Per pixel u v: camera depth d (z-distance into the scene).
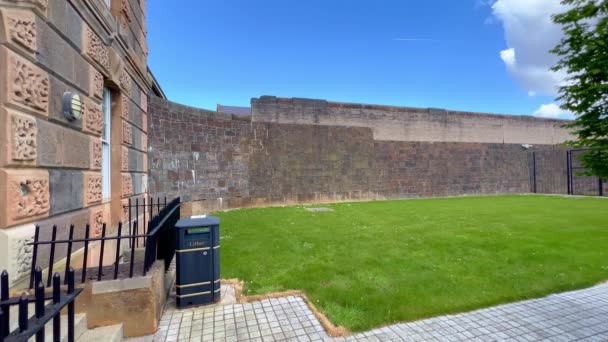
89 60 3.84
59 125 3.15
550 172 19.28
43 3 2.83
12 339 1.32
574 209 11.03
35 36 2.74
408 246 5.83
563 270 4.46
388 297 3.59
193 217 3.83
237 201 11.70
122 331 2.78
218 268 3.63
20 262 2.48
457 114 17.23
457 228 7.57
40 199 2.77
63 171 3.21
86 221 3.71
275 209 11.38
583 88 2.68
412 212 10.45
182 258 3.46
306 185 13.32
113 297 2.79
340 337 2.84
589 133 2.79
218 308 3.44
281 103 13.18
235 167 11.68
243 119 12.09
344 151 14.22
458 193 16.92
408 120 16.00
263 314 3.30
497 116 18.25
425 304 3.42
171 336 2.87
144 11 6.79
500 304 3.49
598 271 4.41
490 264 4.75
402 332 2.92
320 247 5.78
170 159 9.45
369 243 6.07
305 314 3.29
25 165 2.61
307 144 13.41
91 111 3.88
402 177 15.59
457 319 3.15
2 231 2.36
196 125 10.41
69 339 1.94
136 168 6.14
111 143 5.07
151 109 8.84
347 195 14.22
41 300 1.55
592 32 2.59
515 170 18.48
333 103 14.30
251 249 5.65
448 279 4.14
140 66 6.12
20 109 2.56
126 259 4.65
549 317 3.19
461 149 17.11
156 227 3.30
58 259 3.09
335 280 4.13
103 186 4.78
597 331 2.92
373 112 15.20
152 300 2.89
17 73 2.52
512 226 7.77
